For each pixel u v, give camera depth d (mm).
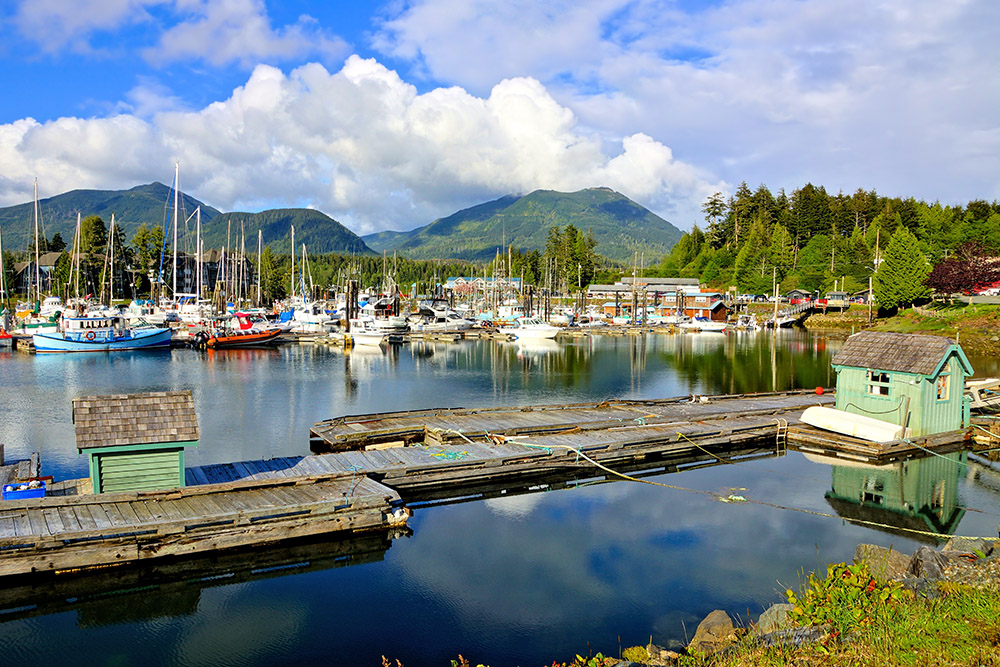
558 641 14500
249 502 19391
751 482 26219
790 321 124250
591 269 192625
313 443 31516
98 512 18156
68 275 125812
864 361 31594
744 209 192875
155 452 19812
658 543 20000
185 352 75750
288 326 99625
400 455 25812
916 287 108125
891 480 26359
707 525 21516
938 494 24672
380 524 20266
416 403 44219
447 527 21328
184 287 148000
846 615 10461
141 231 144250
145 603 16484
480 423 31656
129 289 138250
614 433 30375
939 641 9156
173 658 13938
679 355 77375
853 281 146375
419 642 14539
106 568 16922
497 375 59188
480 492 24859
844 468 28156
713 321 127188
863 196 186500
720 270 174500
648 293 148875
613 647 14203
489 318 121188
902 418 30062
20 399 43969
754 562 18641
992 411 35531
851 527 21312
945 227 147875
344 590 17062
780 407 37531
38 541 16109
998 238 133125
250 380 54219
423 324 109625
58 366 61906
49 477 21766
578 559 18875
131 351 74625
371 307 121688
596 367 65375
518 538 20438
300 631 15070
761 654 9891
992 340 81125
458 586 17172
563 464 27125
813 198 183625
